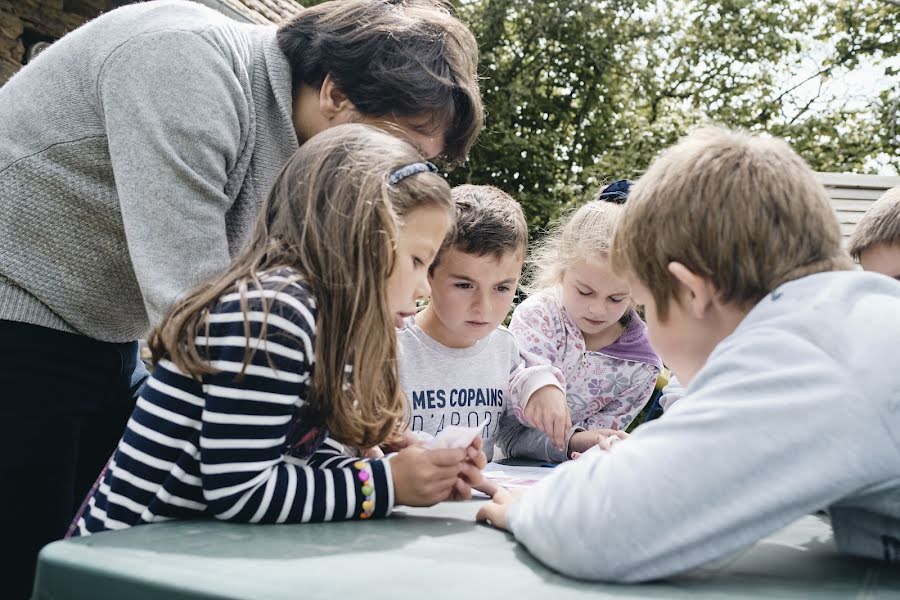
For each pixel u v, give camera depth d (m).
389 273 1.15
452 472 1.12
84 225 1.41
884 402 0.74
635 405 2.38
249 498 0.96
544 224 12.45
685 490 0.74
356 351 1.10
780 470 0.73
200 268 1.27
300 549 0.79
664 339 1.00
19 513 1.40
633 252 0.99
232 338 0.98
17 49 5.82
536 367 2.02
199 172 1.31
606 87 15.55
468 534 0.95
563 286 2.25
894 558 0.83
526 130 14.48
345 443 1.17
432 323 2.04
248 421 0.98
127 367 1.63
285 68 1.49
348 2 1.55
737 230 0.89
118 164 1.29
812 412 0.74
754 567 0.82
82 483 1.69
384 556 0.77
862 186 7.42
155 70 1.30
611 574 0.74
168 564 0.69
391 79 1.45
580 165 14.87
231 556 0.73
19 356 1.39
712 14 17.34
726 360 0.82
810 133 17.36
